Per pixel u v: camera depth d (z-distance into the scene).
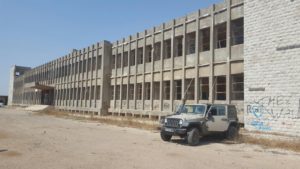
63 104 57.25
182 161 10.34
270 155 12.20
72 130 21.17
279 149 13.91
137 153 11.85
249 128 20.20
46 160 10.14
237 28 23.64
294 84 17.81
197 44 26.95
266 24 19.78
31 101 78.25
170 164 9.77
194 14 27.75
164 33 31.88
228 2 23.86
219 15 24.91
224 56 24.08
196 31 27.20
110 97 42.53
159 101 31.69
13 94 96.81
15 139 15.45
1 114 42.44
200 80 26.81
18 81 93.56
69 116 39.44
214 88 24.89
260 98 19.70
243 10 22.42
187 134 14.62
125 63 39.66
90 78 46.94
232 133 17.02
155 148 13.33
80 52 51.75
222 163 10.17
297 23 17.95
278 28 19.00
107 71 42.84
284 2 18.78
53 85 63.44
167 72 30.89
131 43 38.19
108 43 43.22
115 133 19.77
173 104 29.58
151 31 34.06
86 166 9.27
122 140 16.02
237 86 23.20
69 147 13.17
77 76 52.22
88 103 47.16
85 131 20.67
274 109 18.80
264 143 15.27
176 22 30.14
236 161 10.62
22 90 87.75
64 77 58.03
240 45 22.67
